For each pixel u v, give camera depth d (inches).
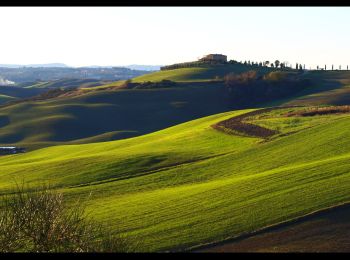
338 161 2066.9
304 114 3366.1
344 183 1750.7
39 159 3582.7
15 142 5816.9
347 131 2605.8
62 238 975.0
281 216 1535.4
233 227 1501.0
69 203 2022.6
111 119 6919.3
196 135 3437.5
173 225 1583.4
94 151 3668.8
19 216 986.1
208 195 1905.8
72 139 6146.7
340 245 1300.4
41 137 6038.4
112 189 2257.6
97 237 1069.8
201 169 2485.2
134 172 2551.7
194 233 1487.5
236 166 2437.3
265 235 1421.0
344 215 1496.1
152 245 1411.2
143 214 1754.4
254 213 1595.7
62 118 6678.2
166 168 2576.3
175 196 1974.7
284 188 1808.6
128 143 3831.2
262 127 3201.3
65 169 2721.5
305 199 1647.4
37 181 2527.1
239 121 3545.8
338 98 6358.3
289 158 2380.7
